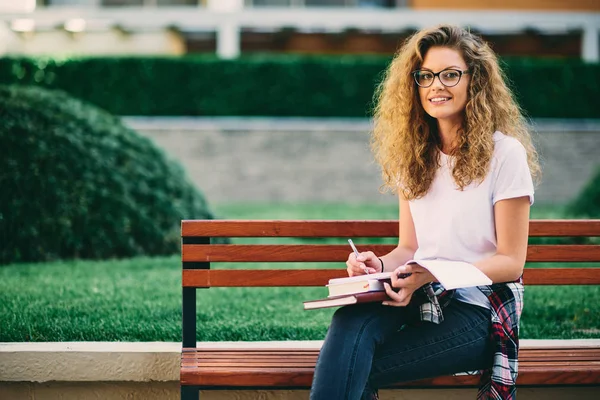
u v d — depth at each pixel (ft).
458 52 11.70
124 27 68.18
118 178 28.12
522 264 11.21
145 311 18.21
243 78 59.00
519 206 11.21
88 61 58.44
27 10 68.69
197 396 11.55
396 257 12.33
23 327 16.11
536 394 13.62
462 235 11.49
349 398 10.41
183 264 12.82
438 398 13.46
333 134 55.01
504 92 11.92
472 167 11.25
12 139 27.09
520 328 17.16
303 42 71.67
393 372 11.01
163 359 13.05
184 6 72.69
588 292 21.18
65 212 26.61
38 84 58.03
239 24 66.03
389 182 12.65
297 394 13.30
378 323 10.94
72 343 13.53
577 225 13.01
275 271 12.86
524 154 11.40
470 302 11.35
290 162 54.90
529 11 70.59
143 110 58.70
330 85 59.06
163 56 59.00
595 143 55.31
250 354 12.44
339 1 72.59
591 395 13.71
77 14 66.18
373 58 59.67
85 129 29.04
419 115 12.02
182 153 54.85
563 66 59.26
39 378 13.15
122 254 27.07
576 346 12.95
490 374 11.35
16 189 26.25
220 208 45.55
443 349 11.03
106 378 13.12
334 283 11.36
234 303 19.63
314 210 45.09
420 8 71.20
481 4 70.69
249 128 54.95
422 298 11.20
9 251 25.62
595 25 65.82
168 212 28.50
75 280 22.17
